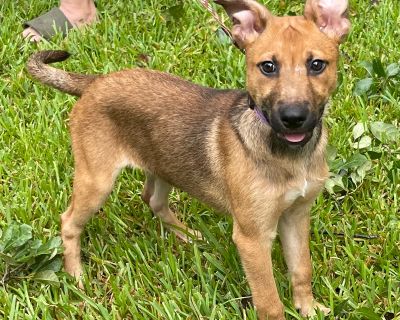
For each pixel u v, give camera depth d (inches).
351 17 63.8
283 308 40.3
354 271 43.6
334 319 40.6
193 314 41.1
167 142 42.9
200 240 46.5
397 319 40.6
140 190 50.3
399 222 45.4
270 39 37.7
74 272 44.8
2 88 57.7
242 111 40.1
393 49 59.9
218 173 41.0
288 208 40.5
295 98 36.1
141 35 62.9
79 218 44.7
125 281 43.4
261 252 39.5
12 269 43.4
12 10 66.3
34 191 49.4
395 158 50.0
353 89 56.2
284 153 38.4
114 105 43.5
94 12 66.0
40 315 42.1
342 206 47.8
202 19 64.2
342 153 50.8
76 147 44.6
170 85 44.0
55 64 59.4
